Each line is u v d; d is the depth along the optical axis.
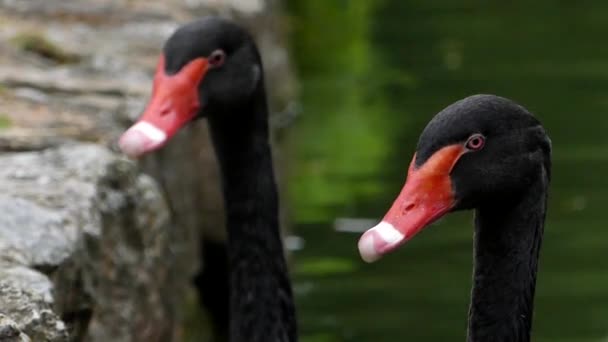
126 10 13.08
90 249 8.04
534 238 6.38
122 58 11.79
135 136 7.92
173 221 10.88
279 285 8.68
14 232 7.53
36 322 6.58
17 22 12.47
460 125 6.17
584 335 12.05
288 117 18.27
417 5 30.61
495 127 6.21
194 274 11.64
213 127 8.66
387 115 19.67
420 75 22.72
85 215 8.06
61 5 13.00
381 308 12.62
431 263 13.73
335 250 14.09
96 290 8.12
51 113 10.08
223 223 12.91
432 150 6.18
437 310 12.56
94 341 8.14
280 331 8.60
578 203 15.32
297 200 15.55
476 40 26.14
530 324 6.46
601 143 17.81
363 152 17.47
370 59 24.23
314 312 12.54
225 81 8.43
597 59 23.86
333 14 26.88
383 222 6.10
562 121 19.12
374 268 13.63
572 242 14.20
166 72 8.30
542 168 6.33
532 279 6.42
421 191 6.15
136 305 8.79
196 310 11.73
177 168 11.17
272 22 17.45
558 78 22.23
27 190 8.16
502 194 6.28
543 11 29.83
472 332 6.48
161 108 8.17
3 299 6.64
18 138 9.26
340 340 11.84
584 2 31.14
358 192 15.73
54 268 7.43
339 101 20.70
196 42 8.34
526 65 23.45
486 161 6.21
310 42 25.58
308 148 17.69
